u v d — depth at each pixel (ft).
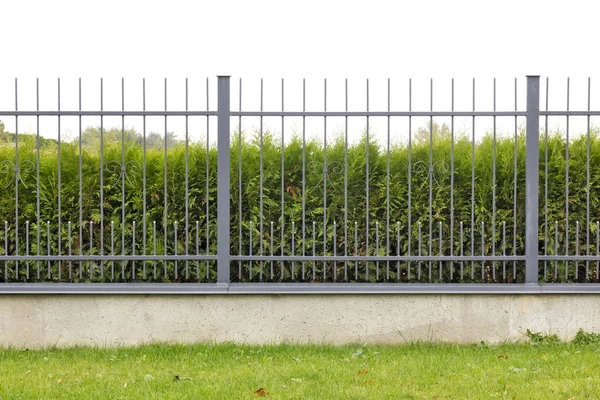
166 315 21.62
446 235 22.72
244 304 21.68
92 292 21.26
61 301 21.49
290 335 21.71
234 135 22.58
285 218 22.65
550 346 21.15
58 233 21.99
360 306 21.75
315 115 21.35
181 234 22.43
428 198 22.63
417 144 22.84
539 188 22.84
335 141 22.72
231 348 21.11
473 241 21.98
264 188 22.41
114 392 16.93
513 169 22.58
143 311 21.61
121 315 21.57
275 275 22.72
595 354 20.06
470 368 18.93
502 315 21.76
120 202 22.56
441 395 16.69
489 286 21.68
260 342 21.66
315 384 17.52
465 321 21.76
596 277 22.31
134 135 22.93
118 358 20.38
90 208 22.47
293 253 21.74
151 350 21.02
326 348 21.29
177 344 21.48
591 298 21.74
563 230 22.75
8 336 21.49
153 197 22.31
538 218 22.65
